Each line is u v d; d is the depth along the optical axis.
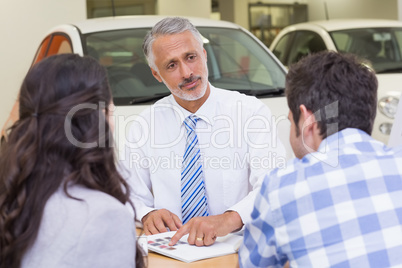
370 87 1.92
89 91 1.67
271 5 14.88
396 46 7.12
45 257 1.58
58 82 1.66
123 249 1.61
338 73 1.91
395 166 1.87
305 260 1.81
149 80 4.81
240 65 5.16
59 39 5.20
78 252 1.56
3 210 1.62
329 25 7.53
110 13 10.06
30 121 1.64
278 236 1.85
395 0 13.17
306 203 1.82
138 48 4.98
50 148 1.63
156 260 2.46
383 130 5.36
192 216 3.02
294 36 7.78
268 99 4.82
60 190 1.63
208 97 3.07
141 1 9.98
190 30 2.96
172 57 2.92
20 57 7.71
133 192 3.09
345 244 1.79
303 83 1.93
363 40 7.17
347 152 1.88
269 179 1.88
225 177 3.05
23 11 7.71
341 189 1.83
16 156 1.61
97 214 1.58
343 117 1.91
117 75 4.80
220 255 2.50
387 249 1.78
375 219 1.80
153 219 2.87
